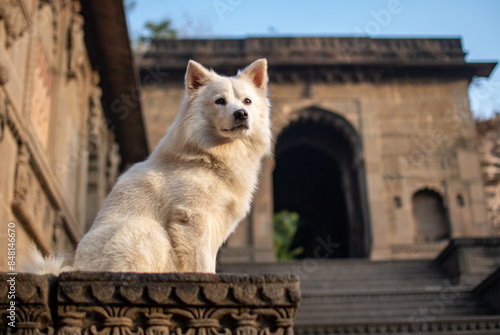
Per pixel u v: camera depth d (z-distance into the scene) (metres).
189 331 2.99
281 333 3.05
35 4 9.08
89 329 2.96
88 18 13.77
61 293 2.98
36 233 9.01
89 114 15.12
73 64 12.35
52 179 10.48
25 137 8.22
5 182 7.50
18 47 8.06
